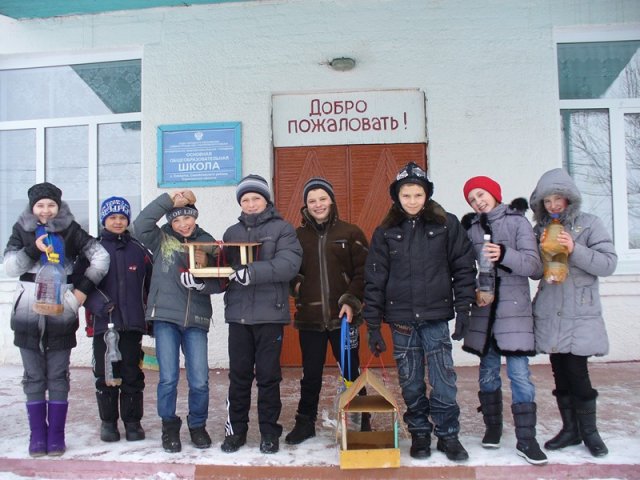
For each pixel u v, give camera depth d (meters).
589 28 5.83
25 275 3.54
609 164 5.92
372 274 3.40
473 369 5.53
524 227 3.36
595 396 3.36
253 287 3.53
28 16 6.09
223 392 4.91
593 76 5.96
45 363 3.58
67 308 3.52
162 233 3.68
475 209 3.53
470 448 3.48
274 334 3.52
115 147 6.20
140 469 3.32
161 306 3.53
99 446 3.65
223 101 5.86
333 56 5.79
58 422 3.52
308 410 3.72
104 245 3.74
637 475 3.15
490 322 3.37
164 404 3.54
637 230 5.88
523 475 3.17
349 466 3.18
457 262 3.30
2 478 3.34
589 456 3.31
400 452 3.33
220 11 5.90
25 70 6.32
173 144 5.86
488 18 5.75
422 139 5.79
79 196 6.21
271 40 5.85
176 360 3.58
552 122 5.71
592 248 3.33
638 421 3.92
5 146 6.32
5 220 6.28
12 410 4.44
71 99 6.27
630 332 5.59
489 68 5.74
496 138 5.71
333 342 3.77
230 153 5.81
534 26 5.75
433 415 3.39
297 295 3.78
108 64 6.22
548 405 4.31
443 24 5.77
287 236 3.59
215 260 3.67
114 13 6.04
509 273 3.34
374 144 5.81
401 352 3.40
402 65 5.77
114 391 3.74
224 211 5.79
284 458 3.38
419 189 3.34
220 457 3.41
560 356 3.47
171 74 5.91
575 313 3.31
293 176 5.84
